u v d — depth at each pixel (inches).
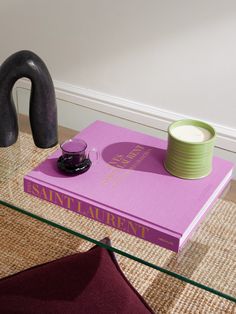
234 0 84.7
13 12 102.4
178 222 51.6
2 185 58.6
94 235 53.0
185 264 51.2
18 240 76.9
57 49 102.7
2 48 108.3
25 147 63.9
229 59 89.9
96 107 104.8
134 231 52.4
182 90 96.3
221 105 94.6
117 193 54.4
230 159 60.6
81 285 57.1
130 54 97.0
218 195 57.7
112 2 93.3
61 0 97.0
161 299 69.3
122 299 56.3
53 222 54.4
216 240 53.4
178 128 57.5
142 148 61.0
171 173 57.1
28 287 57.2
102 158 59.1
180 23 90.2
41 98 60.7
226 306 68.9
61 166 56.5
